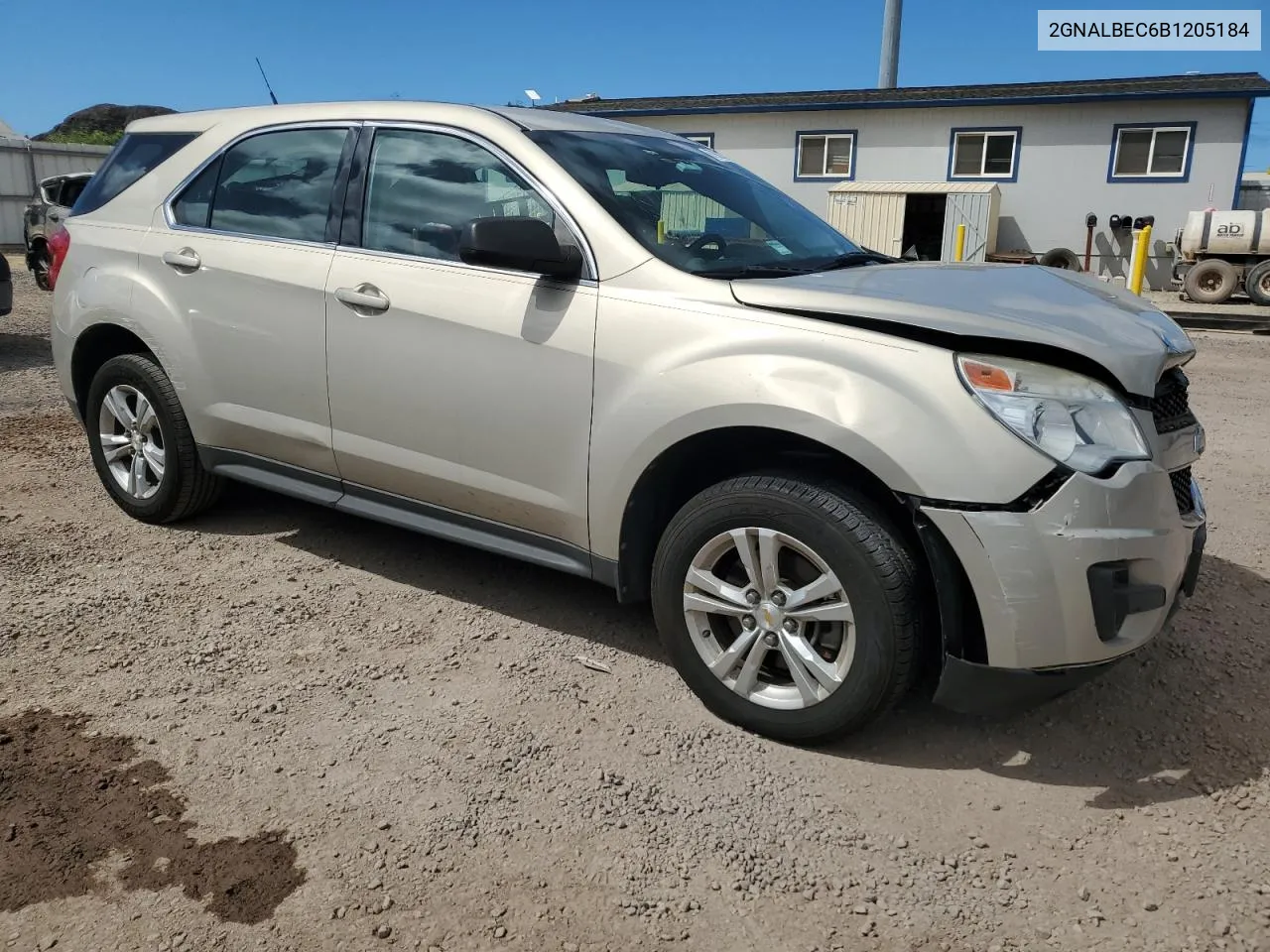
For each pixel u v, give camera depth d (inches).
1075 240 853.2
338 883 92.0
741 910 90.0
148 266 168.1
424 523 145.6
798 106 881.5
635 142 149.9
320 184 151.3
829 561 107.0
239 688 126.1
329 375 146.7
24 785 104.6
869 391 104.0
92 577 159.0
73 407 188.9
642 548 127.5
